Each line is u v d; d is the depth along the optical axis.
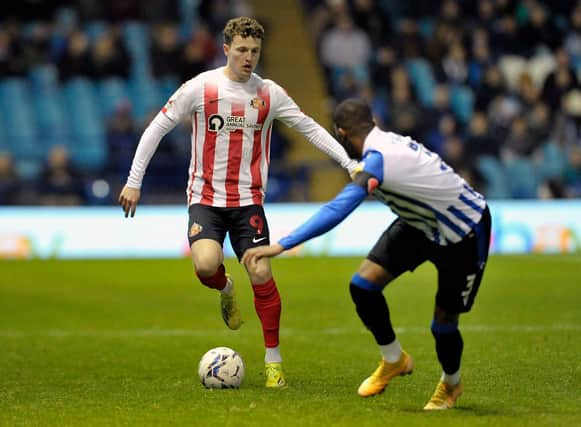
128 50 72.62
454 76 76.81
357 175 19.19
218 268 24.02
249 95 23.64
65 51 70.38
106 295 44.12
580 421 19.53
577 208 65.69
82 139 71.12
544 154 73.44
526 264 56.16
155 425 19.36
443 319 20.30
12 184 61.84
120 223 62.38
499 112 74.44
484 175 70.25
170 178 64.44
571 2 86.62
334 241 63.84
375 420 19.53
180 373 25.83
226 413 20.30
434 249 19.97
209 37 71.69
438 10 85.00
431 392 22.64
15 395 22.94
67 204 62.53
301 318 36.47
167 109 23.67
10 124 70.56
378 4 83.88
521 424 19.23
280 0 84.62
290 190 65.06
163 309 39.66
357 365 26.69
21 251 60.97
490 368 25.69
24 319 37.00
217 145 23.69
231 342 31.41
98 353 29.42
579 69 83.12
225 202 23.80
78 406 21.44
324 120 78.25
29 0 75.06
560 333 31.78
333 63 76.81
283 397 22.02
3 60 72.12
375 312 20.66
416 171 19.23
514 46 81.06
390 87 72.88
